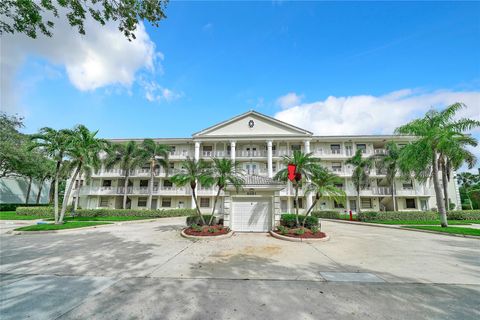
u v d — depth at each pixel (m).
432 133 16.06
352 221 21.83
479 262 7.60
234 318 3.83
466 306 4.34
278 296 4.75
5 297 4.69
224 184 13.79
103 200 34.50
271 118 32.41
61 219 17.55
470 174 56.31
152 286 5.28
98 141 19.33
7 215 25.61
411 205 31.25
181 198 33.78
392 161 26.09
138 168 33.78
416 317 3.92
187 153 34.72
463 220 21.58
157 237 12.27
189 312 4.02
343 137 32.19
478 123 15.38
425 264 7.33
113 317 3.86
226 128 32.81
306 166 13.89
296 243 10.73
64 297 4.68
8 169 32.00
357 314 4.00
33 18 6.10
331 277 6.00
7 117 31.75
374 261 7.68
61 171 19.59
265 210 14.14
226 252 8.82
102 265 7.02
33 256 8.17
